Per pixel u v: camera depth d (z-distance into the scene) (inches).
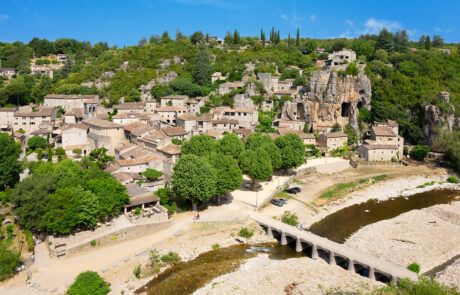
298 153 4995.1
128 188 3791.8
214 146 4717.0
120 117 6274.6
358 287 2630.4
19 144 5354.3
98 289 2477.9
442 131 6338.6
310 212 4074.8
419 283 2485.2
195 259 3068.4
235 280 2684.5
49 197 3043.8
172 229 3427.7
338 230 3641.7
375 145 6092.5
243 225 3607.3
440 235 3437.5
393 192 4847.4
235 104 7391.7
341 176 5447.8
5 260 2576.3
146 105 7175.2
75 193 3068.4
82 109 6939.0
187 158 3750.0
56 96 7337.6
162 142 4995.1
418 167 5935.0
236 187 3929.6
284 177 5054.1
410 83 7396.7
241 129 6225.4
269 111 7401.6
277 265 2940.5
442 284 2581.2
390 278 2709.2
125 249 3068.4
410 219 3850.9
